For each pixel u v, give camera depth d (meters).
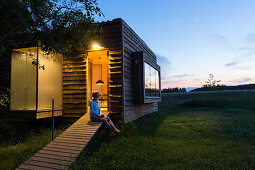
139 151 4.65
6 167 3.92
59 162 3.76
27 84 6.67
